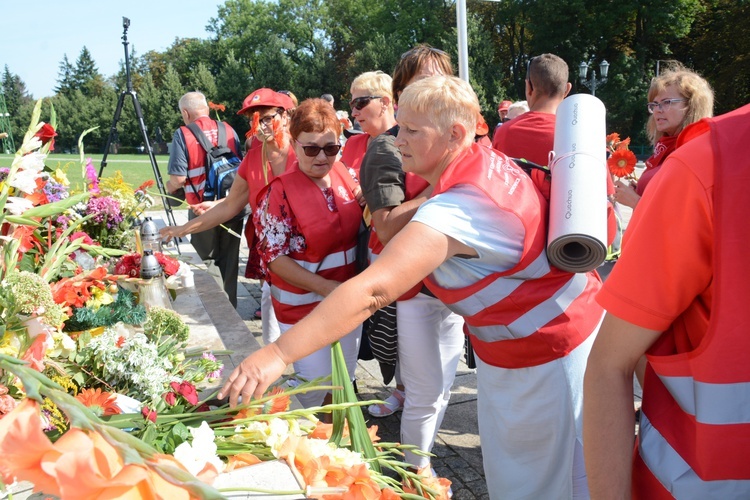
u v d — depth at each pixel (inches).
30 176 72.8
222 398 60.2
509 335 74.4
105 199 137.9
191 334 119.9
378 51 1834.4
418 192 100.0
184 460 46.6
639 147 1517.0
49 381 29.7
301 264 115.0
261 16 2581.2
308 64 2182.6
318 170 112.6
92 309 91.4
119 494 24.7
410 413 110.3
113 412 61.4
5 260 71.1
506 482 81.5
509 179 71.2
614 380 47.3
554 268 72.8
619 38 1690.5
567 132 74.6
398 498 51.3
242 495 46.0
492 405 80.7
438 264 65.2
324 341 61.2
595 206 69.1
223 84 2274.9
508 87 1777.8
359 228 120.3
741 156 40.5
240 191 150.9
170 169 208.7
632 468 49.6
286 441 51.6
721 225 40.6
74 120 2245.3
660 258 43.7
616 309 46.3
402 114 76.0
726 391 42.7
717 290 41.3
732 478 44.2
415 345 106.7
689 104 132.8
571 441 76.4
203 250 206.2
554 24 1614.2
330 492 46.9
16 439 25.2
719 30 1576.0
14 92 2581.2
